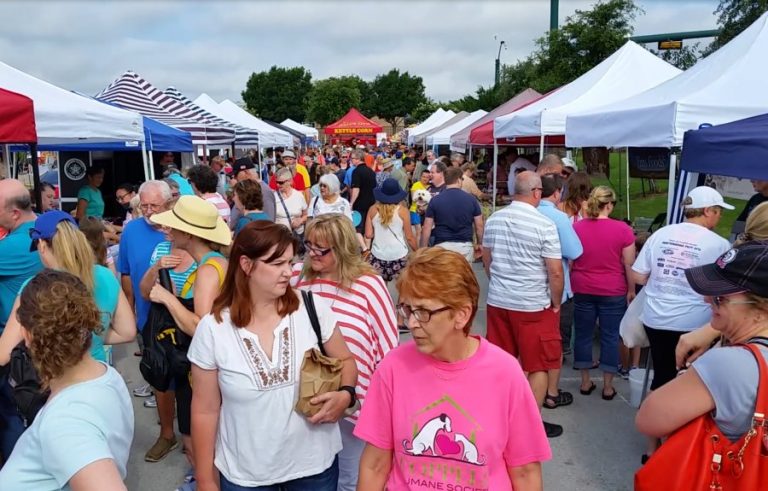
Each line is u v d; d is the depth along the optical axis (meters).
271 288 2.21
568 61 21.56
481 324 7.20
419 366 1.85
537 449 1.81
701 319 3.68
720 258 1.89
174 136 9.36
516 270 4.20
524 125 9.48
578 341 5.12
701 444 1.77
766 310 1.78
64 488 1.75
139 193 4.30
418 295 1.71
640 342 4.31
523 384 1.80
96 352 2.98
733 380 1.71
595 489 3.75
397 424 1.86
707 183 7.64
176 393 3.41
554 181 4.71
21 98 4.24
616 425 4.61
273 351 2.25
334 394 2.28
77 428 1.74
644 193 14.39
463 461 1.78
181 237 3.21
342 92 72.19
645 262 3.97
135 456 4.20
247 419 2.22
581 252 4.66
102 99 11.41
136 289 4.28
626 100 7.41
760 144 3.87
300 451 2.29
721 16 22.11
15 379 2.25
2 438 3.00
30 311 1.83
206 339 2.24
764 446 1.68
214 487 2.33
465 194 6.40
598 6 21.34
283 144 20.12
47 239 2.87
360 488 1.97
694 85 6.02
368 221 6.88
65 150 10.65
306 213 7.91
